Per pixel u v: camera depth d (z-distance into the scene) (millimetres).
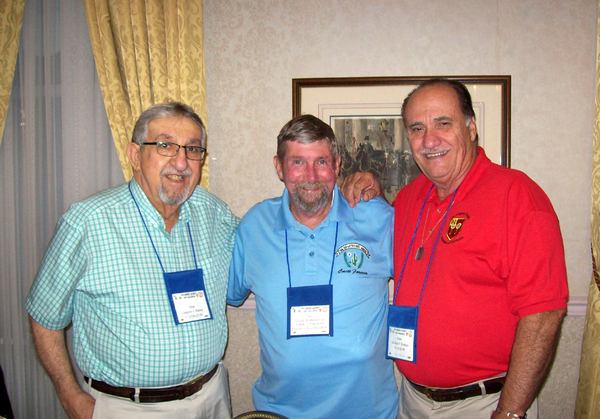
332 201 1591
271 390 1512
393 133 2086
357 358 1411
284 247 1545
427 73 2082
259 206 1694
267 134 2146
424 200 1546
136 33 1997
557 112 2045
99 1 1999
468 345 1301
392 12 2084
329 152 1475
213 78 2148
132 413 1391
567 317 2084
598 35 1933
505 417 1188
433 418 1390
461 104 1372
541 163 2061
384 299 1549
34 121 2148
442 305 1329
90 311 1415
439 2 2066
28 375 2203
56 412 2221
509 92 2023
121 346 1366
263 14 2125
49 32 2123
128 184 1541
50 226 2168
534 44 2039
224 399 1614
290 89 2131
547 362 1165
